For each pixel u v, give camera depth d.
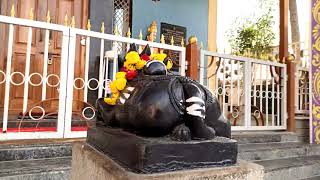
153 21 6.52
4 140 2.86
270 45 9.47
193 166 1.18
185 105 1.23
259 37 9.51
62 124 3.15
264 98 5.38
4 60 4.64
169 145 1.14
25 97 3.06
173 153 1.14
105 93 3.49
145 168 1.10
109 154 1.40
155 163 1.11
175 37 6.96
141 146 1.11
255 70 5.11
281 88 5.23
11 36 2.93
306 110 5.99
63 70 3.17
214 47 7.51
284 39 5.39
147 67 1.37
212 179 1.13
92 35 3.34
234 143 1.28
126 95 1.39
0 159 2.64
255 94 5.00
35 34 4.86
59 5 5.17
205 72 5.39
